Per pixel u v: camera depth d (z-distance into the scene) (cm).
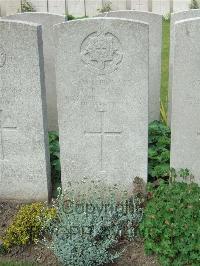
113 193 162
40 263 142
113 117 162
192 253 137
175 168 170
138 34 151
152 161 183
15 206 171
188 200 149
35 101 160
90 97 161
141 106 159
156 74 219
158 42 213
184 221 142
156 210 147
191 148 166
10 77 158
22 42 154
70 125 165
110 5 489
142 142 164
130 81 157
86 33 154
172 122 164
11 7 494
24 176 170
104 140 166
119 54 154
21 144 167
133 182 168
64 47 156
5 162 170
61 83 160
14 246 149
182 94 159
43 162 167
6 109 163
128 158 167
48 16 209
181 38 152
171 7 485
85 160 169
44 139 165
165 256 139
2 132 166
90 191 169
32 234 150
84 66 157
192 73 156
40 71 157
